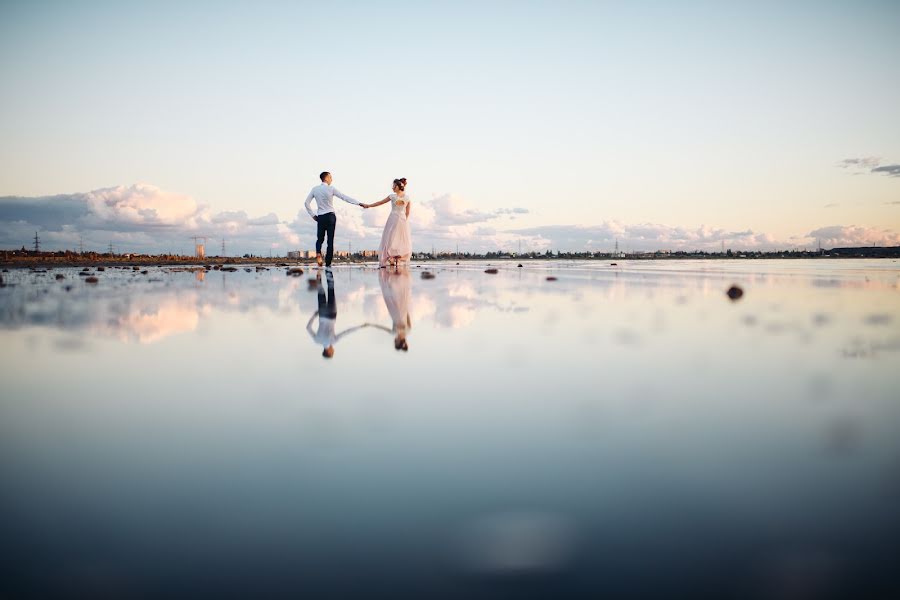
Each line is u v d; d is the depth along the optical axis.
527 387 1.87
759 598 0.69
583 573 0.76
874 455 1.21
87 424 1.49
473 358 2.40
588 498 1.00
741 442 1.30
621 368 2.19
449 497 1.01
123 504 1.00
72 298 5.54
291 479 1.10
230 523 0.92
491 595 0.71
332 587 0.73
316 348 2.66
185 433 1.41
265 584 0.75
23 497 1.03
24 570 0.78
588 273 12.31
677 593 0.71
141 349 2.66
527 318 3.84
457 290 6.62
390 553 0.81
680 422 1.46
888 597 0.69
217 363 2.32
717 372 2.10
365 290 6.63
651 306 4.73
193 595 0.71
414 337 3.00
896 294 6.17
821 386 1.89
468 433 1.38
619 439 1.33
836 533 0.87
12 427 1.46
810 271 13.53
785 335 3.06
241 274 12.33
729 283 8.24
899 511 0.94
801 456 1.21
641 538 0.85
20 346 2.75
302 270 13.95
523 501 0.99
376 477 1.11
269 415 1.55
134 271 14.65
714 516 0.93
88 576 0.77
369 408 1.62
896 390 1.82
